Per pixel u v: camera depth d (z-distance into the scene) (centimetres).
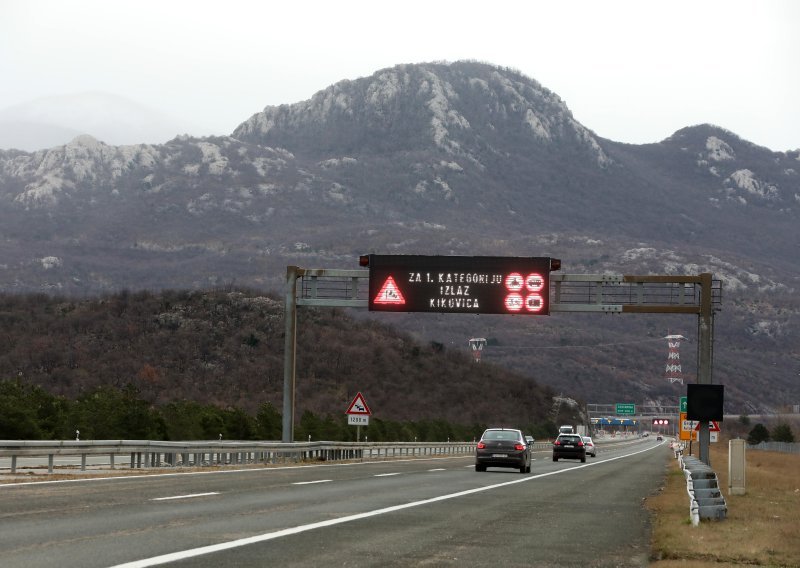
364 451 17462
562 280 12106
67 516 4672
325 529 4475
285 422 12650
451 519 5216
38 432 14688
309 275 12519
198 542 3847
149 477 8025
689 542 4450
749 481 10794
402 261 12206
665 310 12050
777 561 4031
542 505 6456
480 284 12069
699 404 9394
